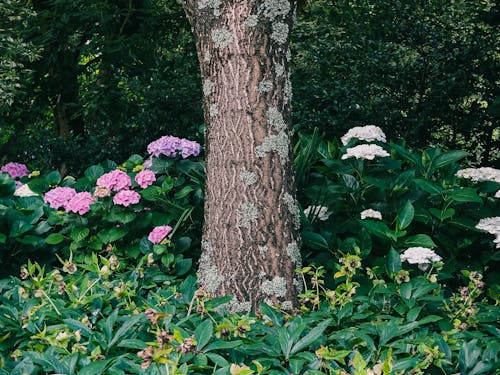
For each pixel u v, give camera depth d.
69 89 11.78
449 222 4.64
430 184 4.64
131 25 11.46
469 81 10.35
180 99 9.65
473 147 10.70
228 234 3.79
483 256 4.70
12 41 8.14
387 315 3.47
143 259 4.23
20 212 4.97
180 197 4.99
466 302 3.70
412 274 4.27
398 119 9.96
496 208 4.95
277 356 2.92
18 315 3.34
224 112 3.80
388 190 4.88
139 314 3.01
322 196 4.98
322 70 10.09
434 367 2.99
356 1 11.01
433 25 10.67
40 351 2.98
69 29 10.77
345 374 2.61
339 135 9.53
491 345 3.04
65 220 4.96
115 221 4.97
